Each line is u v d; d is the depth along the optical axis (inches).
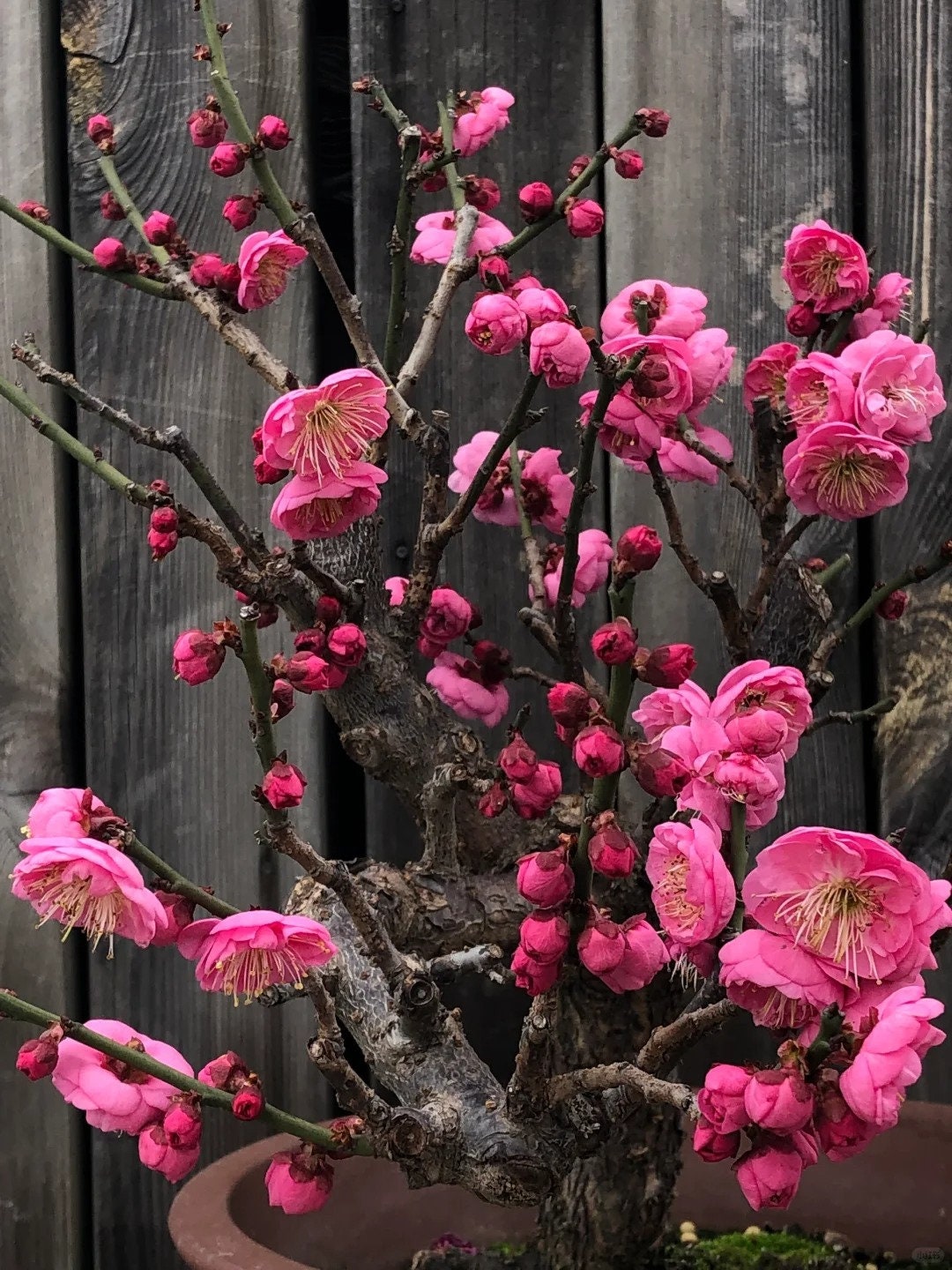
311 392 15.4
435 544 18.2
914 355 16.2
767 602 19.5
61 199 22.1
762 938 14.3
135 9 21.9
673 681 14.3
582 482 16.3
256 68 21.7
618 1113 16.1
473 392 21.9
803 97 21.6
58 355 22.0
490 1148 16.1
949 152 21.5
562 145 21.8
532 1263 19.9
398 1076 16.8
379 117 21.8
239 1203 18.6
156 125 21.9
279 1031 21.8
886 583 20.3
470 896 18.7
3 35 22.0
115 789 21.9
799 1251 19.8
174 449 16.7
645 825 18.4
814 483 16.5
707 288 21.5
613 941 14.3
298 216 17.6
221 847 21.8
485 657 19.4
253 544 17.2
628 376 15.6
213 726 21.8
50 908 15.6
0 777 21.9
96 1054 16.5
